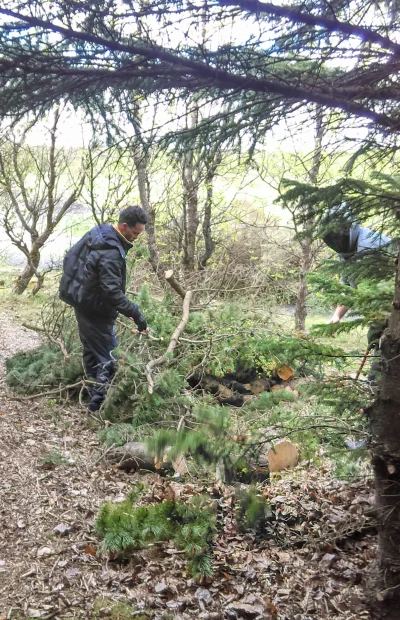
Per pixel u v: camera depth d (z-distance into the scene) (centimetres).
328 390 261
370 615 221
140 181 810
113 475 375
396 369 199
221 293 765
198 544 273
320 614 240
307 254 827
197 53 186
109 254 446
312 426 255
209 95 199
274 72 196
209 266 838
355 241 310
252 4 171
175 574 266
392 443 203
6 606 237
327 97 194
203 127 207
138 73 186
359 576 264
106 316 477
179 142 212
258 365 571
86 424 457
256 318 614
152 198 893
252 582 263
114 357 485
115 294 447
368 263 250
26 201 1076
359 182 220
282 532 308
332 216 237
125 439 413
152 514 295
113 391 453
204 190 871
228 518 321
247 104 203
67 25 171
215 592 254
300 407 380
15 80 183
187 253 857
